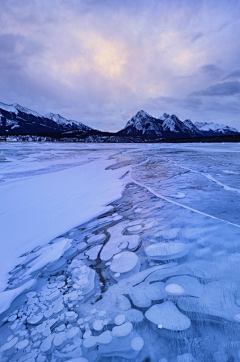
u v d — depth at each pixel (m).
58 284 2.08
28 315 1.70
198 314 1.55
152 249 2.55
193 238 2.72
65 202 4.76
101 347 1.37
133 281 2.01
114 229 3.28
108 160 13.53
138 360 1.26
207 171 8.04
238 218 3.31
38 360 1.32
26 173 8.74
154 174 7.90
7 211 4.27
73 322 1.59
